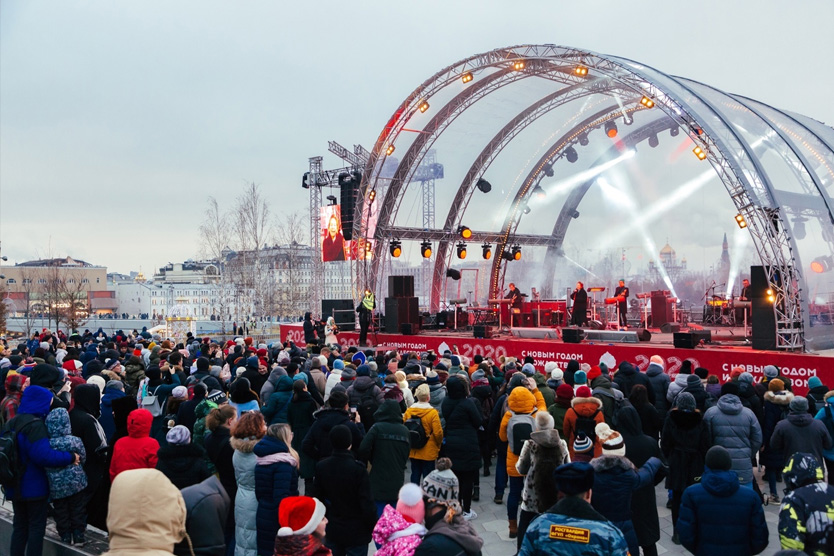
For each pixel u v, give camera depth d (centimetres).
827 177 1911
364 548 566
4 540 742
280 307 7381
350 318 2730
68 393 812
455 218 3072
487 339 2120
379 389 926
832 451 776
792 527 447
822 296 1700
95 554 650
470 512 850
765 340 1647
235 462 579
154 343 1605
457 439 827
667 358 1716
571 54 2027
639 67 1975
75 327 5819
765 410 909
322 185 3500
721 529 492
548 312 2586
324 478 560
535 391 852
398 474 696
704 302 2738
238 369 1065
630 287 3038
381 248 2869
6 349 1705
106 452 732
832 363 1438
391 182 2798
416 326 2491
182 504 402
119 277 19175
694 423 730
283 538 368
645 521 622
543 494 551
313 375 1032
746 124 1912
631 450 652
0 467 619
